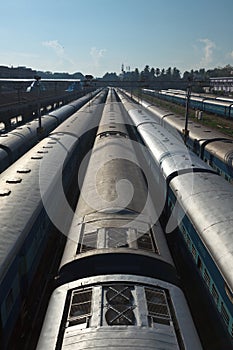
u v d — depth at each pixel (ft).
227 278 34.30
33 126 127.44
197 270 46.98
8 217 43.70
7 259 35.47
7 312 35.76
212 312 40.93
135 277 34.09
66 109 202.18
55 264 57.31
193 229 48.57
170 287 34.06
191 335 28.12
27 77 492.54
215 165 90.48
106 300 30.86
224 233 39.91
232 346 34.53
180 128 131.54
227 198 49.62
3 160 86.07
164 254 40.73
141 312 29.35
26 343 41.50
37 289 49.32
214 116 211.82
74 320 29.07
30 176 61.36
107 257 37.35
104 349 25.14
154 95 420.36
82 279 34.37
